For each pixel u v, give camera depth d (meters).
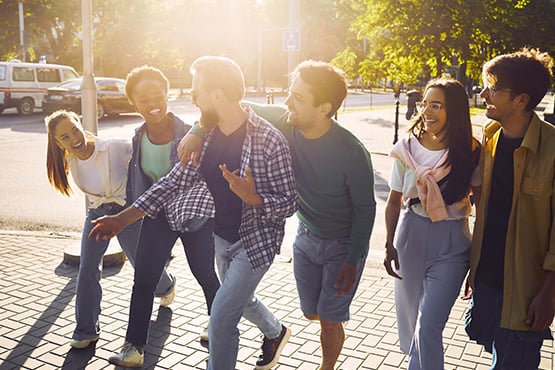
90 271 3.77
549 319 2.42
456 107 2.83
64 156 3.79
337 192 2.96
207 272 3.66
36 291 4.77
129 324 3.55
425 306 2.91
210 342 2.93
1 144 13.48
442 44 20.20
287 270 5.43
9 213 7.59
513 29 24.20
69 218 7.45
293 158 3.00
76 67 43.97
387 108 33.44
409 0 19.80
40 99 21.41
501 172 2.56
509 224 2.50
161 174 3.62
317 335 4.09
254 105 3.15
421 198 2.91
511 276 2.52
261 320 3.46
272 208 2.63
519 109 2.45
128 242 4.03
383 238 6.63
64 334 3.99
